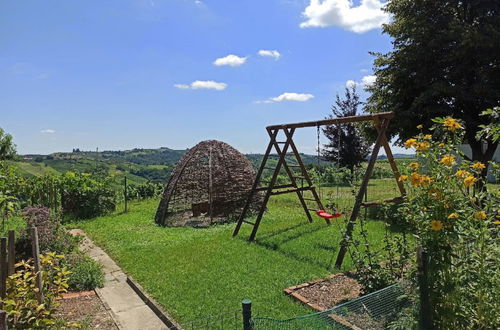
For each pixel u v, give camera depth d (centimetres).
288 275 661
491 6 1270
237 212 1320
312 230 1031
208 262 756
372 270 498
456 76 1299
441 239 357
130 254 852
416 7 1358
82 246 947
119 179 2066
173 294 590
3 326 310
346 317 409
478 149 1384
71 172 1491
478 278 328
